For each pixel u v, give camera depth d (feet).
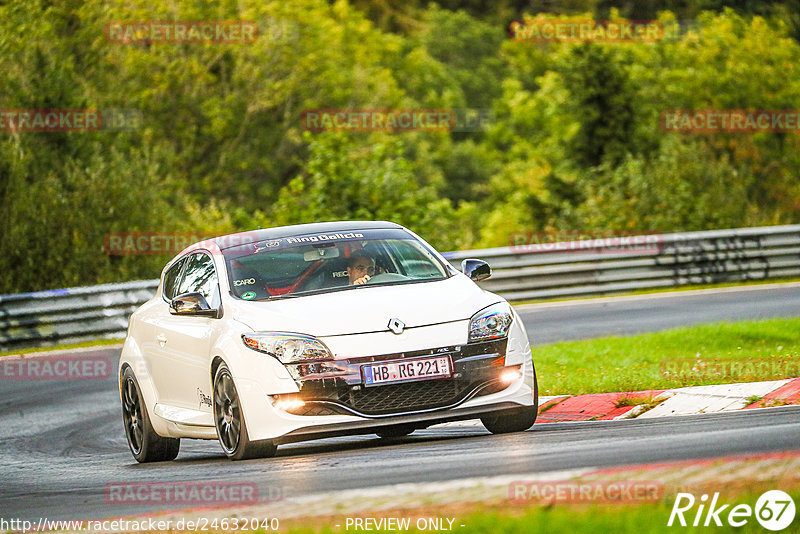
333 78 532.32
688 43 521.65
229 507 67.00
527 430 95.71
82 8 400.88
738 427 83.82
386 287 95.66
